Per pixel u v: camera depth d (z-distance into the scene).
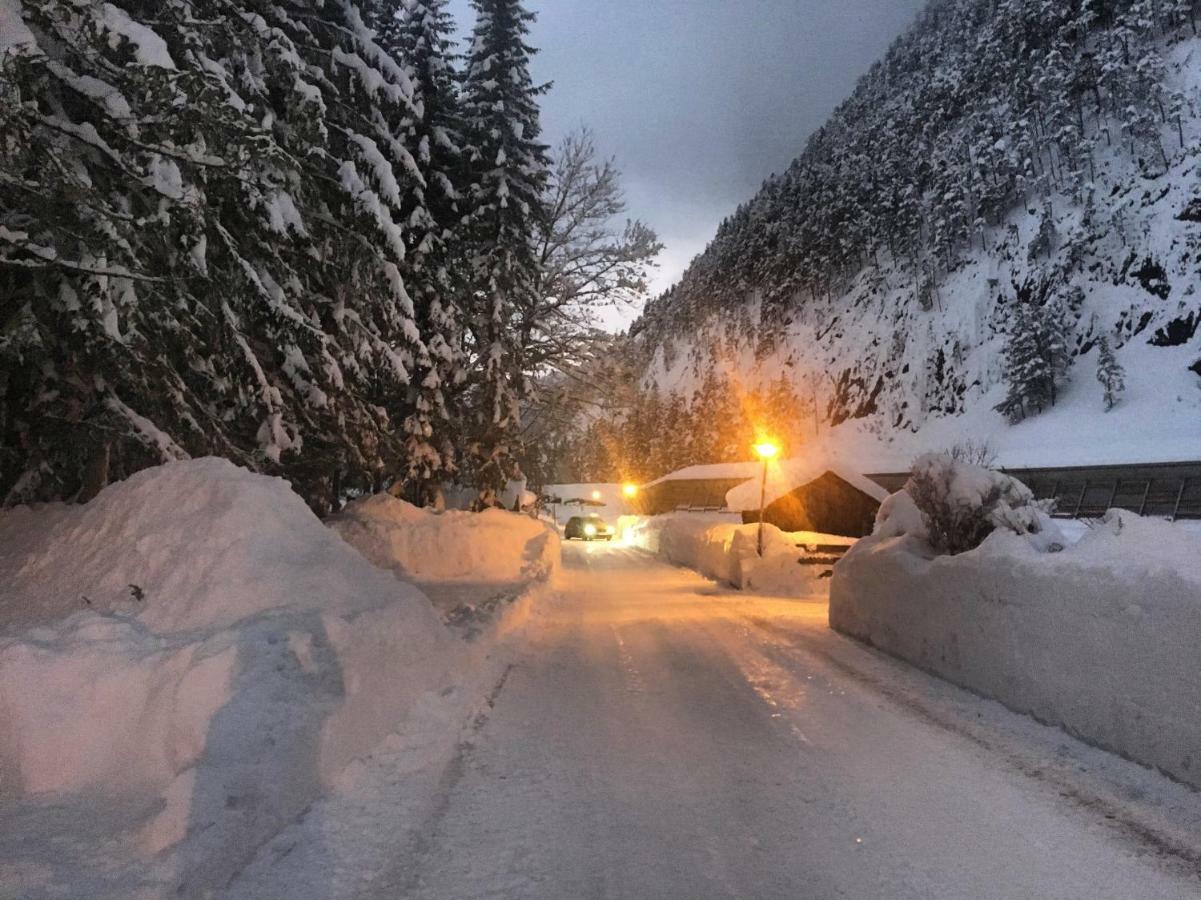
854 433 106.00
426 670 6.58
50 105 6.83
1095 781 4.68
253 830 3.75
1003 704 6.33
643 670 8.15
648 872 3.68
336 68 13.78
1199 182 82.62
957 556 7.35
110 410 8.16
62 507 8.20
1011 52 128.62
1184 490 50.84
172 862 3.24
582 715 6.36
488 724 6.04
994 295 99.19
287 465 13.35
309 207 10.84
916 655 8.10
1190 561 4.79
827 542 18.89
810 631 10.73
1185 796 4.36
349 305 12.82
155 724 4.13
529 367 24.48
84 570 6.02
